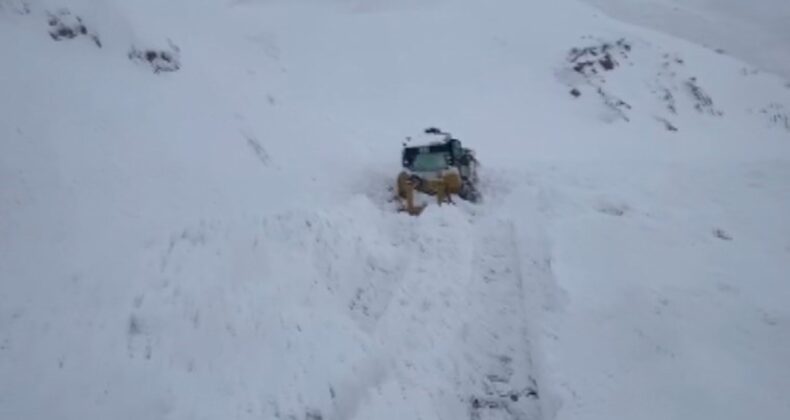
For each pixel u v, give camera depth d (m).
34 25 15.71
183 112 15.79
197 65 20.03
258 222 10.42
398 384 7.63
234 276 8.85
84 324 7.64
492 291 10.03
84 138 12.51
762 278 10.32
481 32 37.22
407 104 28.47
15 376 6.84
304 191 14.41
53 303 8.06
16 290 8.29
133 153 12.81
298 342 7.83
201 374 7.11
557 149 23.89
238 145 15.59
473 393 7.59
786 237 12.63
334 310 8.90
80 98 13.73
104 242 9.79
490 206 15.01
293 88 26.52
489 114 27.94
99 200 11.02
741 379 7.43
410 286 9.95
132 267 8.72
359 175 17.19
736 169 18.12
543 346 8.14
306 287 9.16
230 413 6.58
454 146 15.54
